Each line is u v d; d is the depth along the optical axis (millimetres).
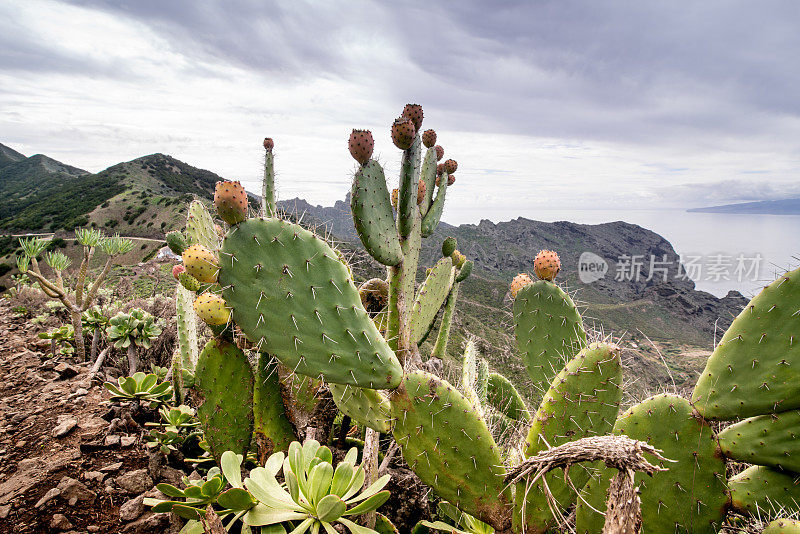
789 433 1657
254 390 2449
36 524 1983
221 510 1803
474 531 2137
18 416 2994
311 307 1832
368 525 1962
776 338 1679
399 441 1840
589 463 1666
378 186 2650
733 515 2039
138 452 2611
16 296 7242
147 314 3941
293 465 1863
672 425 1771
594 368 1666
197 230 3031
